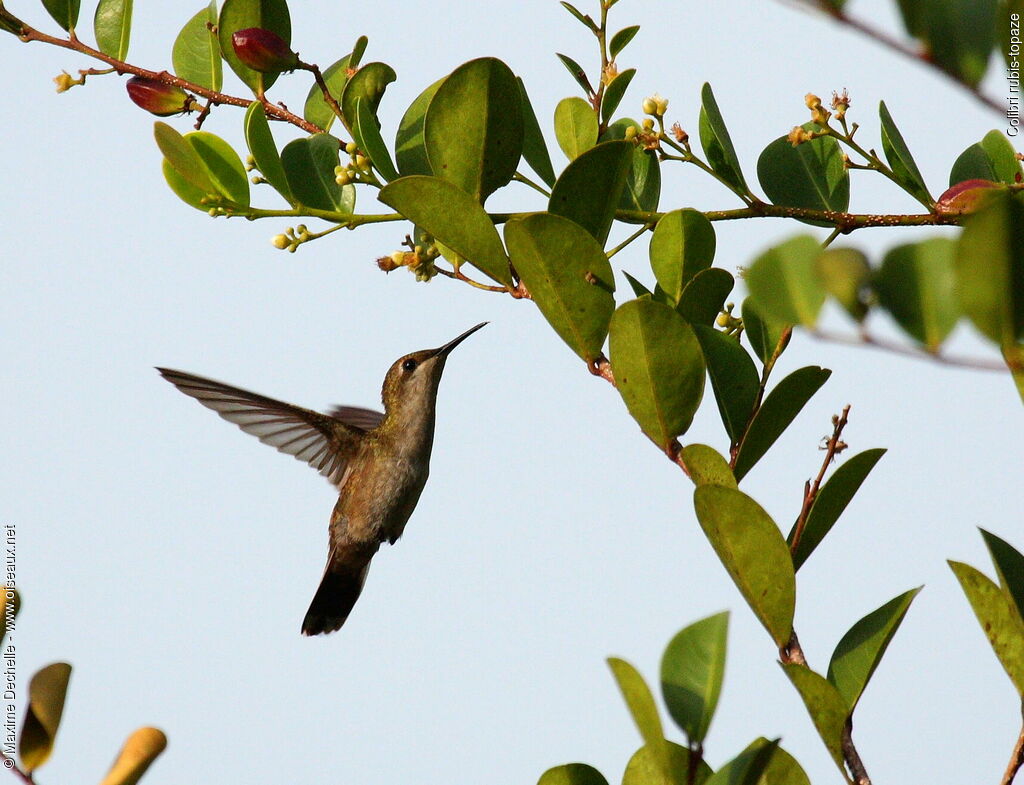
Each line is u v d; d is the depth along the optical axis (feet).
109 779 16.37
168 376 30.37
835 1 10.95
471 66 21.86
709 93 24.31
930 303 10.93
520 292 21.72
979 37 10.89
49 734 17.10
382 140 24.13
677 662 15.03
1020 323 10.73
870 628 17.35
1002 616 16.35
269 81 26.50
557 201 21.06
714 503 16.49
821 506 18.83
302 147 25.40
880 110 24.58
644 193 25.34
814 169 25.45
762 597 16.79
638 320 18.28
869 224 23.68
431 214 21.18
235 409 31.27
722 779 14.52
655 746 14.44
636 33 25.05
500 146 22.53
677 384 18.60
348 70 26.17
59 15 26.99
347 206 25.04
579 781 17.84
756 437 19.67
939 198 23.65
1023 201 10.52
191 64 27.48
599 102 25.27
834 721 15.83
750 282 11.29
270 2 26.37
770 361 20.53
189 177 24.00
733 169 24.20
